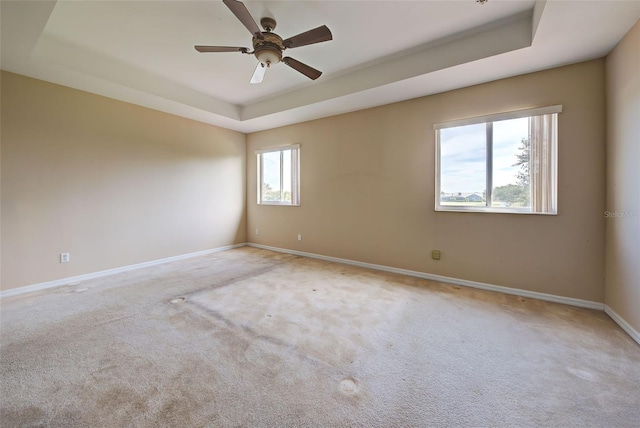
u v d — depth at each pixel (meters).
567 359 1.80
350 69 3.33
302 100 3.91
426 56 2.87
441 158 3.46
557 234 2.76
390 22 2.42
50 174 3.20
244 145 5.69
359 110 4.08
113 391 1.50
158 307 2.61
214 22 2.41
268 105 4.33
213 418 1.32
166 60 3.11
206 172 4.97
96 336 2.07
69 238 3.36
